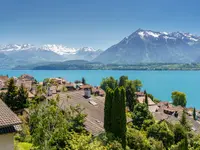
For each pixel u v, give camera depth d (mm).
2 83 88438
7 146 20859
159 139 50312
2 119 20688
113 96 39531
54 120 28297
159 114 83250
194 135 58094
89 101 50000
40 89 33156
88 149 25688
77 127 34438
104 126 40469
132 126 55281
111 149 33969
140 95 122125
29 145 34125
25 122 36844
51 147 27344
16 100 58531
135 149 41531
